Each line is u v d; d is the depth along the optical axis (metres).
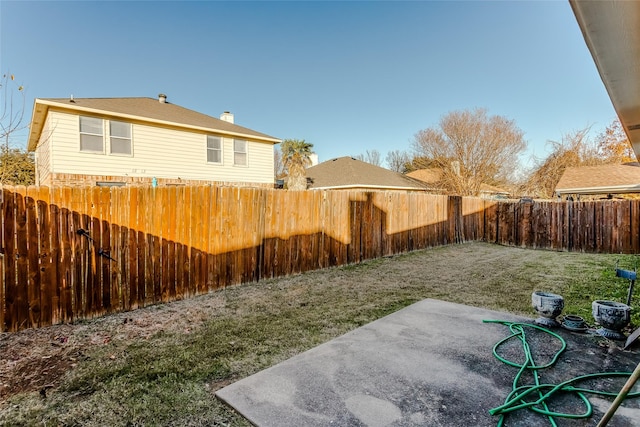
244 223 5.29
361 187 18.14
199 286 4.78
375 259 7.61
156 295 4.32
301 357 2.88
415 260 7.63
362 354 2.93
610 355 2.86
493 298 4.74
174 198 4.50
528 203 10.06
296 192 6.02
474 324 3.65
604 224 8.84
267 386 2.41
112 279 3.94
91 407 2.18
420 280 5.83
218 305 4.36
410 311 4.11
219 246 5.00
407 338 3.27
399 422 1.99
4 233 3.25
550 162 21.69
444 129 22.20
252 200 5.40
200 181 13.05
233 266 5.18
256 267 5.48
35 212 3.42
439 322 3.72
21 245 3.34
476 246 10.05
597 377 2.50
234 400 2.24
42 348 3.02
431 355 2.89
